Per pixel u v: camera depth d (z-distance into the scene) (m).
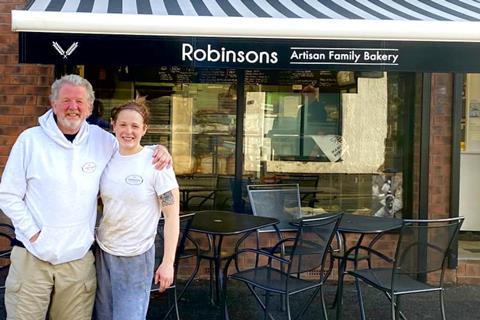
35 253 3.49
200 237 6.69
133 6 5.00
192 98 6.81
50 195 3.47
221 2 5.52
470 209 8.45
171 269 3.65
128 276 3.64
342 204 7.02
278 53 4.62
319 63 4.64
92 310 3.73
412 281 4.98
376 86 6.97
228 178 6.86
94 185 3.58
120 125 3.57
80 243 3.56
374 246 6.83
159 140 6.80
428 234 4.70
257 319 5.55
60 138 3.49
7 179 3.47
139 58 4.53
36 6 4.72
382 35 4.55
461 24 4.55
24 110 6.42
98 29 4.39
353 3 5.77
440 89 6.65
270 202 6.41
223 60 4.59
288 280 4.79
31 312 3.55
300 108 6.95
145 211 3.63
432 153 6.69
